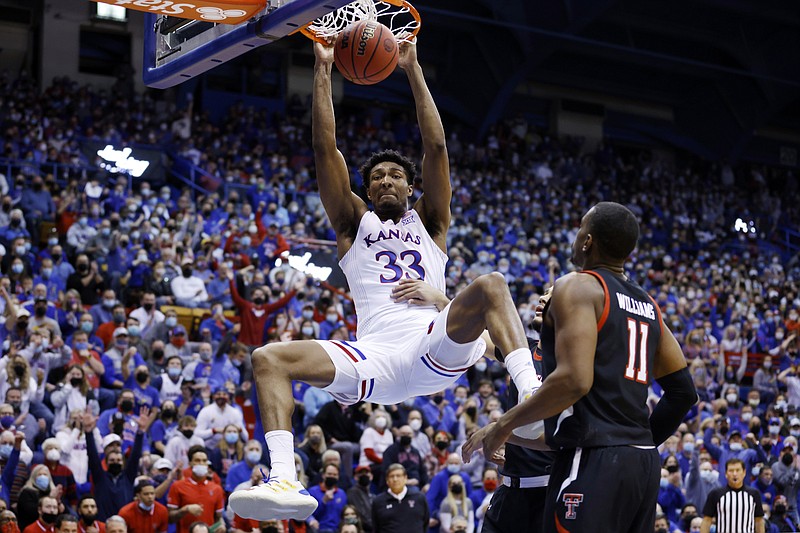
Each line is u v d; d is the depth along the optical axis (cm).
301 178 2322
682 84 3444
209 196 1998
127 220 1712
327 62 527
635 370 398
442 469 1178
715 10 2966
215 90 2827
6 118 2198
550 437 398
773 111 3262
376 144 2761
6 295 1254
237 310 1431
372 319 498
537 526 556
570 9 2698
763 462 1343
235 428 1116
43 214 1795
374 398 486
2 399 1081
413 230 518
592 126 3422
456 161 2880
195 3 484
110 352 1248
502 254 2112
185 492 993
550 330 408
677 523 1210
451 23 2941
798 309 2147
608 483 379
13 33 2698
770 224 3244
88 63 2778
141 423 1055
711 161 3503
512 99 3344
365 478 1095
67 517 893
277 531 983
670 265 2500
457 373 481
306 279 1695
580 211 2772
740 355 1927
